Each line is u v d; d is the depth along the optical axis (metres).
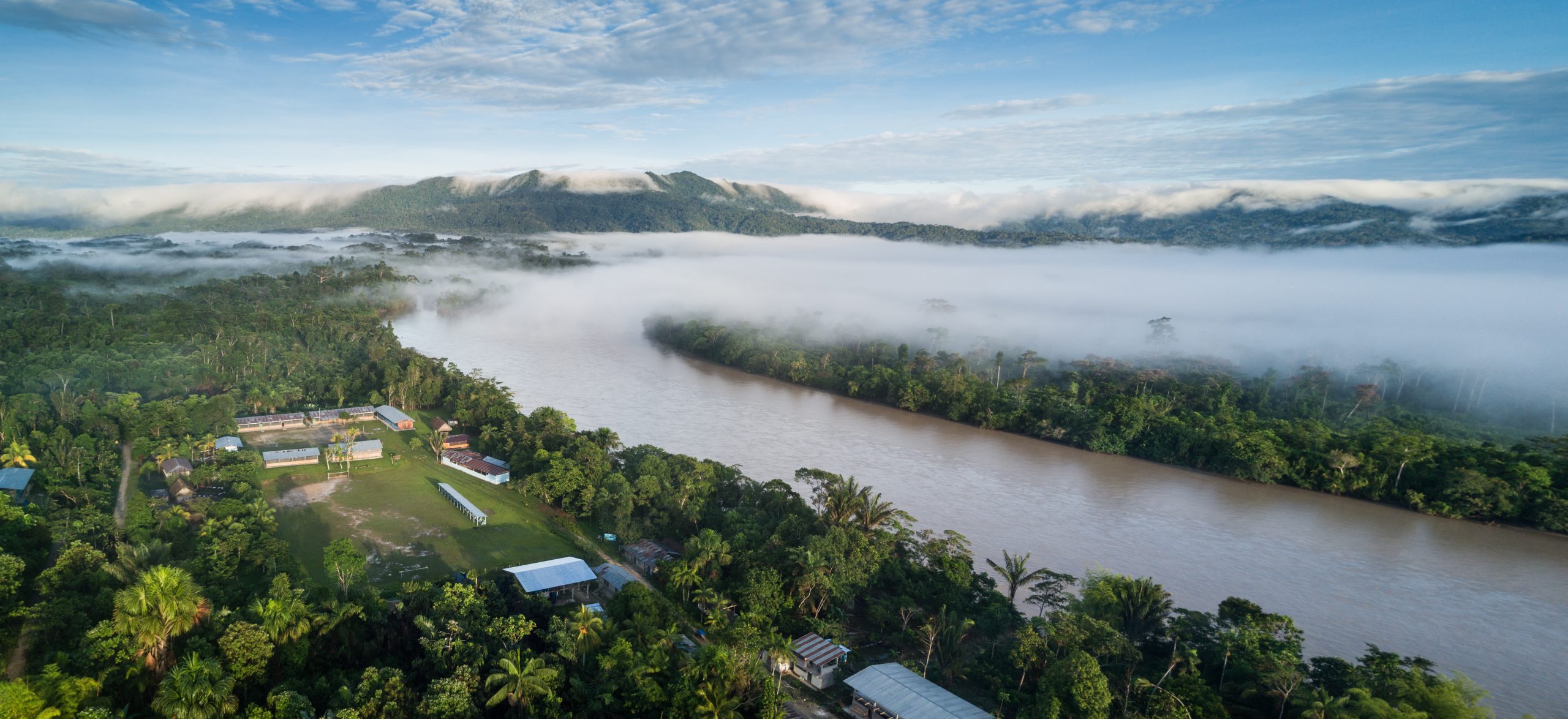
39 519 90.38
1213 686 75.44
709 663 68.00
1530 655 95.50
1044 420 188.50
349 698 61.69
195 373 179.00
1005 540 123.69
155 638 61.91
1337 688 72.75
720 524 110.94
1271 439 163.50
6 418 130.50
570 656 69.69
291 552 102.75
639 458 133.88
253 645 64.12
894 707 69.25
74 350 184.88
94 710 52.56
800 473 120.69
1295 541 129.00
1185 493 152.25
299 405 181.88
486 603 81.12
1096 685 66.69
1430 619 103.75
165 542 91.44
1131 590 86.25
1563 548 129.00
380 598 82.00
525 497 129.12
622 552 109.62
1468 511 138.62
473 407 173.62
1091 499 146.25
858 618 94.50
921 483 150.75
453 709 60.34
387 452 149.75
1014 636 87.62
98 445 130.75
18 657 66.50
